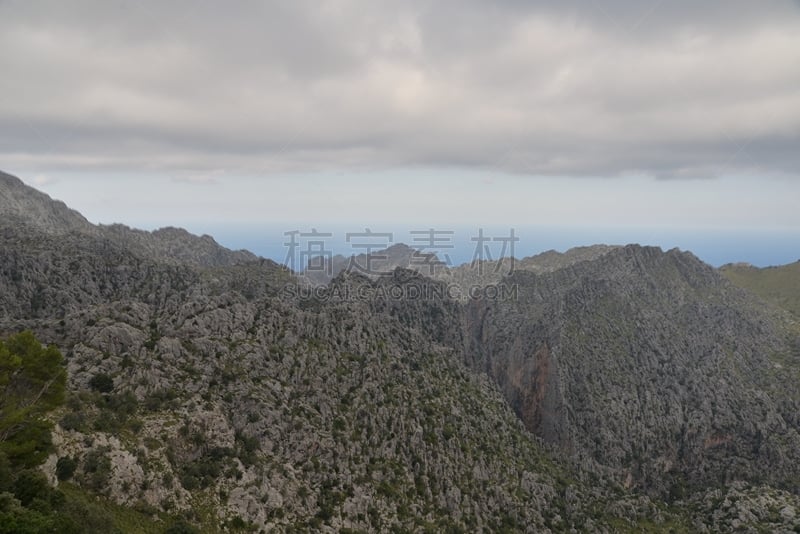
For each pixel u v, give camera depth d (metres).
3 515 52.34
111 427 79.62
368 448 114.31
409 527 102.12
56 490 62.12
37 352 73.06
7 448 63.03
